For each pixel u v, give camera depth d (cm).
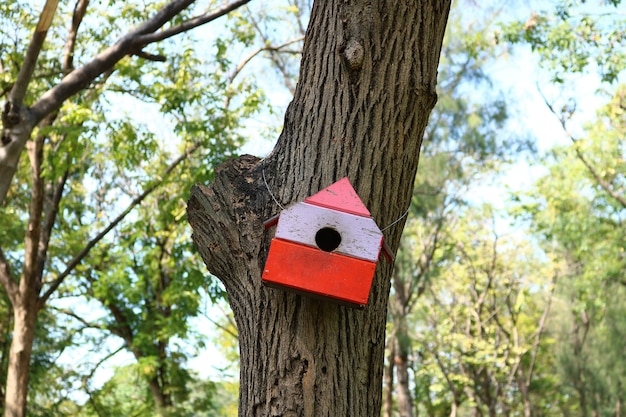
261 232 353
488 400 2292
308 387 330
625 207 1828
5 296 1566
